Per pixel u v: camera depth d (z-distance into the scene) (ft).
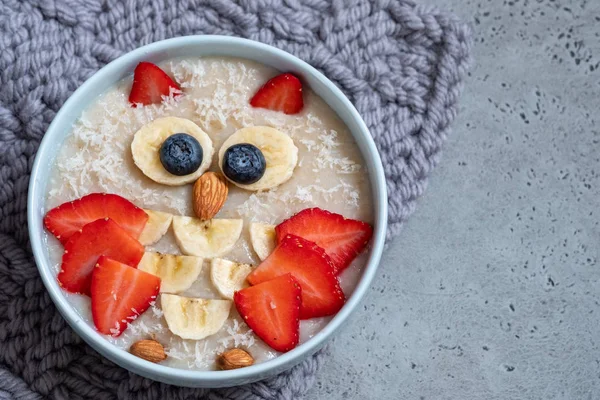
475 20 2.12
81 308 1.75
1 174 1.94
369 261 1.77
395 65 2.03
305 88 1.87
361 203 1.83
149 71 1.83
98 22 1.98
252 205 1.81
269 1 2.00
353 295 1.75
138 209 1.79
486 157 2.08
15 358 1.92
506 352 2.03
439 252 2.04
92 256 1.76
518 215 2.07
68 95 1.95
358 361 2.01
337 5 2.01
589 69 2.11
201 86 1.86
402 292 2.03
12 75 1.94
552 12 2.12
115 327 1.74
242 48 1.86
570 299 2.05
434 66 2.03
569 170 2.09
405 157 2.02
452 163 2.07
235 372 1.69
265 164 1.81
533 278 2.05
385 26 2.02
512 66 2.11
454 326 2.03
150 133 1.82
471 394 2.02
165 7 1.99
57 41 1.96
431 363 2.02
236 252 1.79
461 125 2.08
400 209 2.00
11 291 1.93
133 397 1.94
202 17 2.00
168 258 1.78
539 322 2.04
